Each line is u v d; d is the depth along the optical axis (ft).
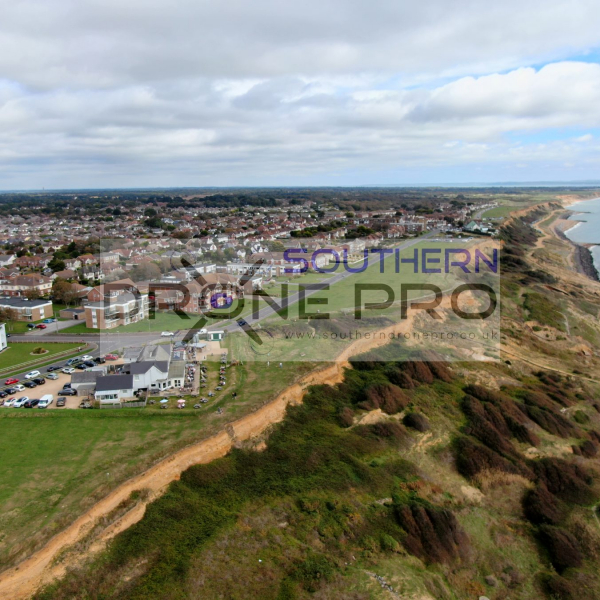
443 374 229.45
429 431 187.93
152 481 132.77
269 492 141.28
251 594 110.22
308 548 125.59
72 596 102.58
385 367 223.30
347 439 170.19
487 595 129.29
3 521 112.68
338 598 112.47
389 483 156.46
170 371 192.65
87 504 118.93
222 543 120.26
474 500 160.97
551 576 136.77
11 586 100.12
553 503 162.50
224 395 180.04
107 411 167.22
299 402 187.62
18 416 163.32
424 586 121.39
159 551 115.34
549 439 195.42
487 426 192.54
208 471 142.72
